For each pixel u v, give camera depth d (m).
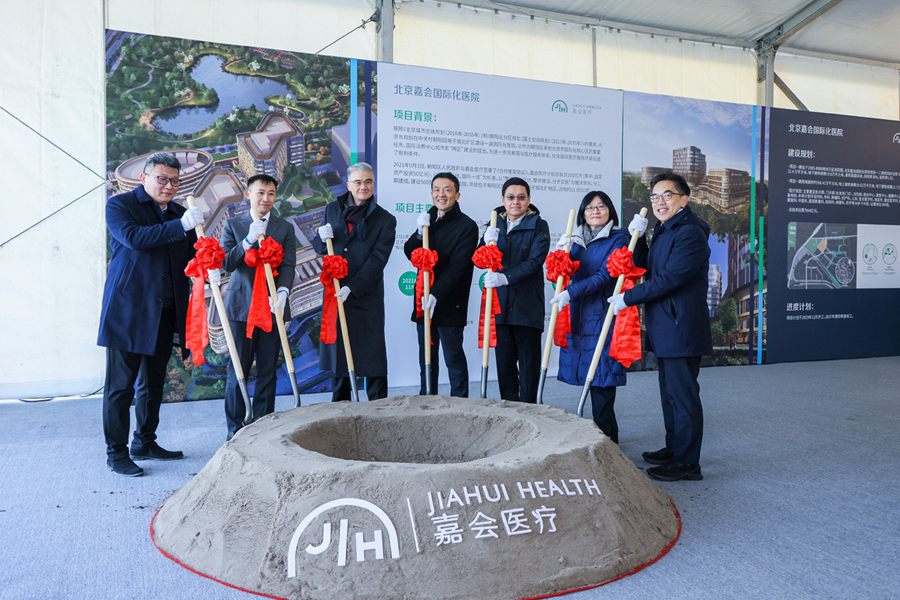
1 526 2.35
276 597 1.76
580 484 2.05
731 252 6.47
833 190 6.84
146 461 3.20
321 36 5.24
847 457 3.31
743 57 6.83
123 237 2.84
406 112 5.23
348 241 3.45
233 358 2.83
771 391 5.14
